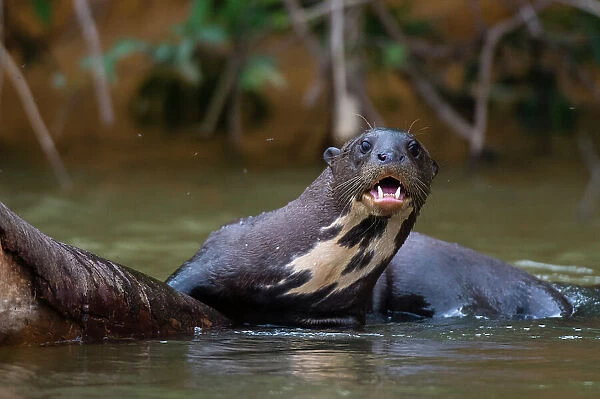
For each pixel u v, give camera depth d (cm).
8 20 2655
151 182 2177
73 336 923
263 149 2669
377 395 743
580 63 2709
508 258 1483
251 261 1120
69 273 914
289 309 1122
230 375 805
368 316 1209
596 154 2653
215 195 2009
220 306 1134
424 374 817
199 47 2570
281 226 1136
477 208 1942
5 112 2716
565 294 1277
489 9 2958
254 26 2412
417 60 2689
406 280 1238
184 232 1598
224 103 2645
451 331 1070
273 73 2408
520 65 2759
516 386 778
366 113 2439
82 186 2092
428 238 1296
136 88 2758
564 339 1007
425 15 2912
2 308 874
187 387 760
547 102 2697
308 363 860
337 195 1114
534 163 2569
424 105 2741
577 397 745
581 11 2598
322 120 2822
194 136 2745
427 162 1141
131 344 932
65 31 2827
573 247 1577
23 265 879
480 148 2398
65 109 2652
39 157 2472
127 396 732
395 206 1046
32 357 855
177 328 1012
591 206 1969
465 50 2684
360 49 2475
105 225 1653
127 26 2911
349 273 1120
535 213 1889
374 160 1061
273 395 738
